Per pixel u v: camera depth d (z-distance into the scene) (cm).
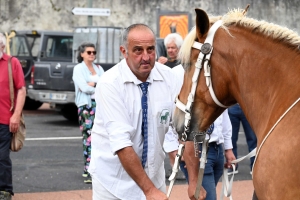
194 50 355
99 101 387
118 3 2255
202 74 352
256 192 337
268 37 342
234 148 818
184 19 1756
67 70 1346
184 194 722
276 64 335
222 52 348
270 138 324
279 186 312
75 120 1460
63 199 705
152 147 393
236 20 353
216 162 499
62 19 2212
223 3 2189
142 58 371
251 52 343
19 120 629
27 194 727
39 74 1366
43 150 1042
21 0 2180
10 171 634
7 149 628
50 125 1394
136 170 369
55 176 830
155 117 392
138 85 388
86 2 2230
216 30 352
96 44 1411
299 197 304
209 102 354
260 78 340
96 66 805
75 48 1439
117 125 376
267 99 338
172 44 720
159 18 1795
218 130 493
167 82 398
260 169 327
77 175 838
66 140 1162
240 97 351
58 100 1351
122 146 370
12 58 636
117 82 383
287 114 320
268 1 1934
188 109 356
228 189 455
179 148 385
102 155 400
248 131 819
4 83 624
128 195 398
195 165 420
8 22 2175
